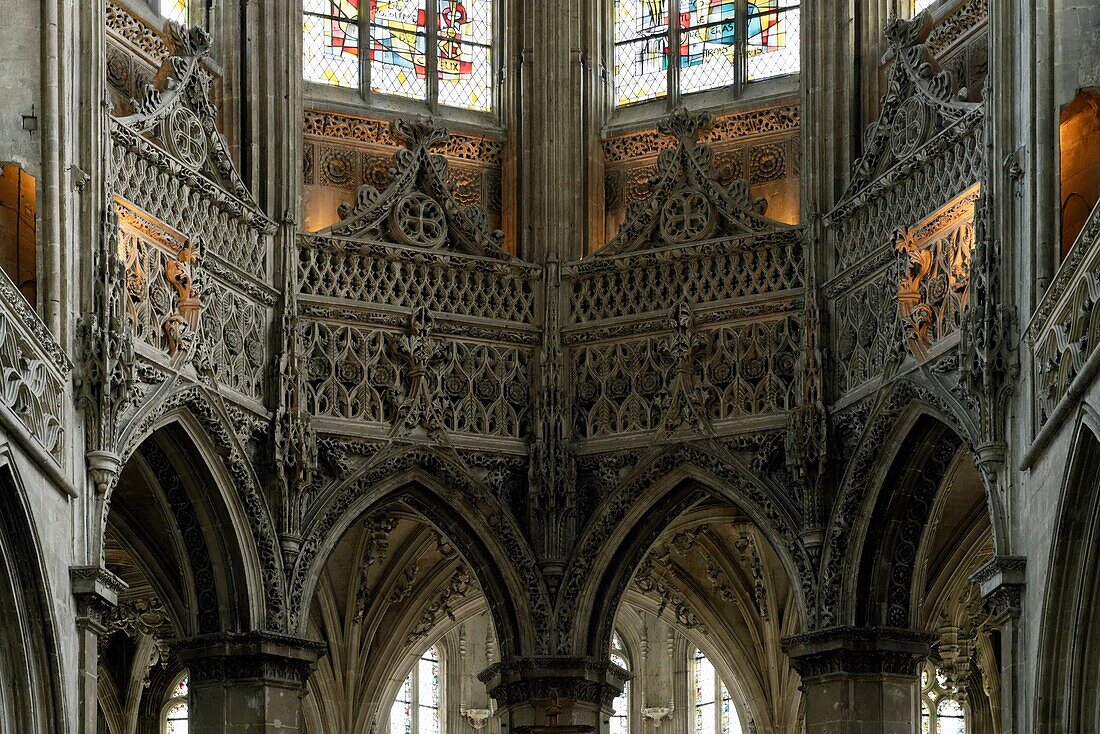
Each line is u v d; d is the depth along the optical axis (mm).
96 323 27375
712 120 34406
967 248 29219
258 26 33094
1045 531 24766
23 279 26953
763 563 39406
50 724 25469
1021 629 25953
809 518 31703
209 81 32062
